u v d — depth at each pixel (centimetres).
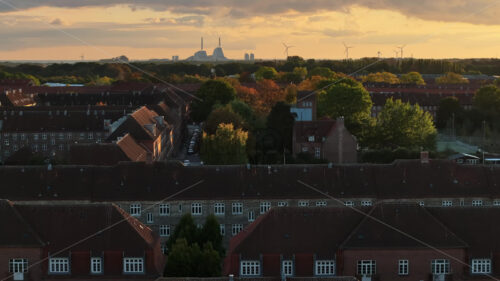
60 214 10700
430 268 10362
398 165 15150
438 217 10812
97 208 10769
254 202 14500
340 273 10306
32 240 10350
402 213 10638
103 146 17412
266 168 14950
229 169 14888
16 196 14262
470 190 14875
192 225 12181
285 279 8981
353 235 10381
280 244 10419
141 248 10425
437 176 15038
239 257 10319
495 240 10512
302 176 14862
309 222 10638
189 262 10319
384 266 10319
